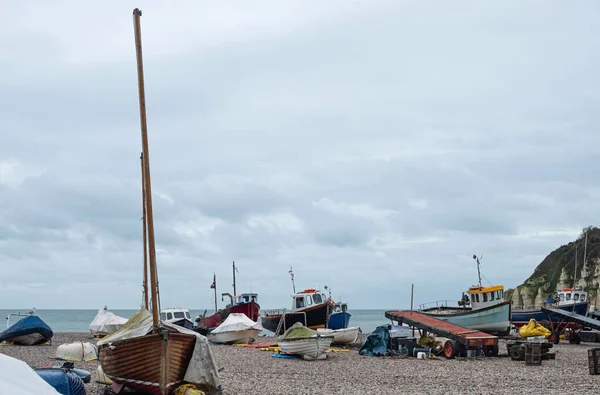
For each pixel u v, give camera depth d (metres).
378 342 37.94
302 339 34.19
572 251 136.88
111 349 19.27
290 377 26.44
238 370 28.97
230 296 65.50
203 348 19.72
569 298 60.38
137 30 19.97
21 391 11.82
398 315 41.25
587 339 47.44
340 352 39.50
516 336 48.88
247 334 47.41
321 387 23.30
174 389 19.30
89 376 22.36
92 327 54.19
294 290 61.91
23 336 43.47
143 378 19.12
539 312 57.53
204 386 19.77
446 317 47.34
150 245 19.61
